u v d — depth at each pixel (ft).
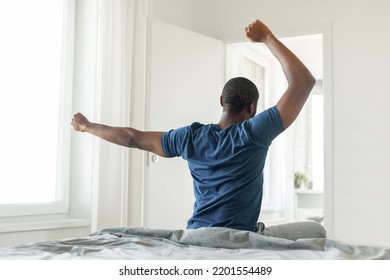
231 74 15.55
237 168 5.26
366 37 13.14
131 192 11.37
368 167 12.91
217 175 5.35
